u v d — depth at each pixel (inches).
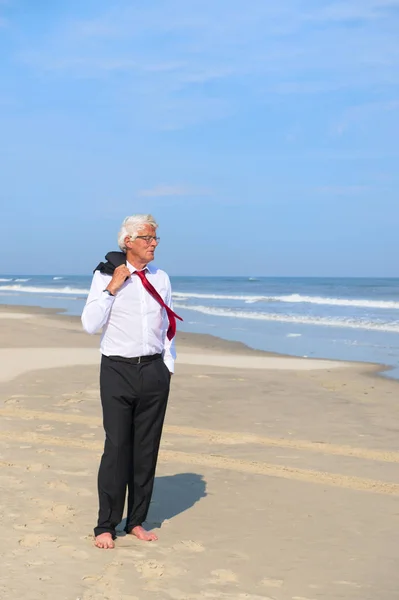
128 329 161.2
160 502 198.8
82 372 440.5
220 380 426.0
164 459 245.0
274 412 331.6
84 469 223.8
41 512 183.2
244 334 779.4
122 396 162.7
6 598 132.6
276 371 475.2
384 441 276.8
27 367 461.4
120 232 162.6
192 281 4869.6
